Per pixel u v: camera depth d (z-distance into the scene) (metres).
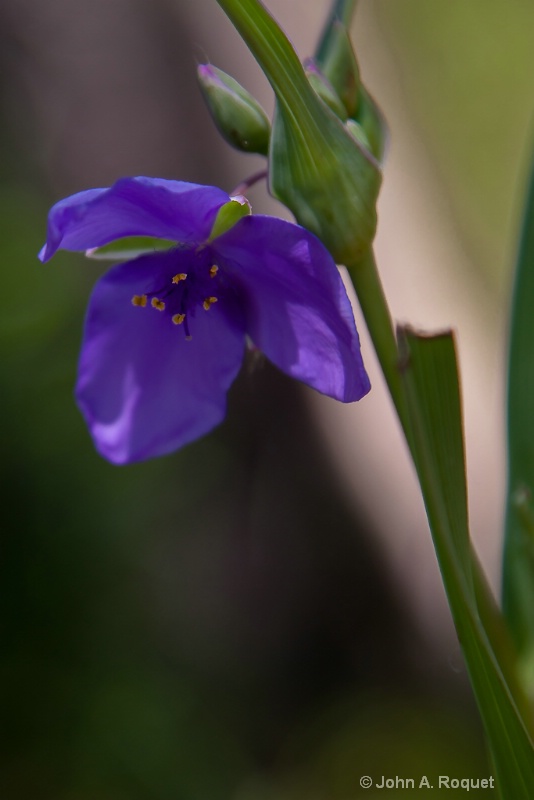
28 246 0.45
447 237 0.36
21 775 0.41
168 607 0.45
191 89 0.36
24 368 0.44
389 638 0.40
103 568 0.44
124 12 0.39
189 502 0.44
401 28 0.70
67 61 0.41
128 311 0.24
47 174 0.46
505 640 0.24
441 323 0.32
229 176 0.35
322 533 0.38
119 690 0.43
